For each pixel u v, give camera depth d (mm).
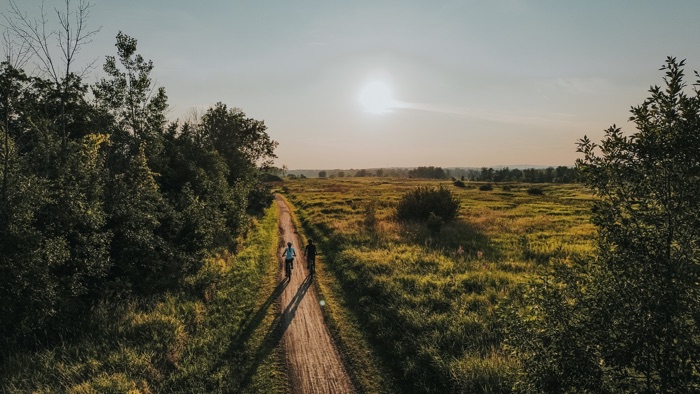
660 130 5094
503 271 17219
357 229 28438
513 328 6301
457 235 26828
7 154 9977
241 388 8789
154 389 8359
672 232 4941
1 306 8938
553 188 91125
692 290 4594
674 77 5000
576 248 21672
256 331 11836
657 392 4785
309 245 18016
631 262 5109
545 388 5539
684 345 4402
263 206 44656
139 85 21594
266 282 17312
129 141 22344
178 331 10953
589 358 5234
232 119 46812
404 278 15688
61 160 12539
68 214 11398
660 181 5098
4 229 9523
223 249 21688
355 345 10914
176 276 15273
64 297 10586
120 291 12891
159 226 16781
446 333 10516
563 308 5703
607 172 5574
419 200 34094
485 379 8023
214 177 29766
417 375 9023
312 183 126938
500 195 70000
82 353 9312
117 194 14344
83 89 21375
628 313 4953
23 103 17688
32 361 8617
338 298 15031
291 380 9133
